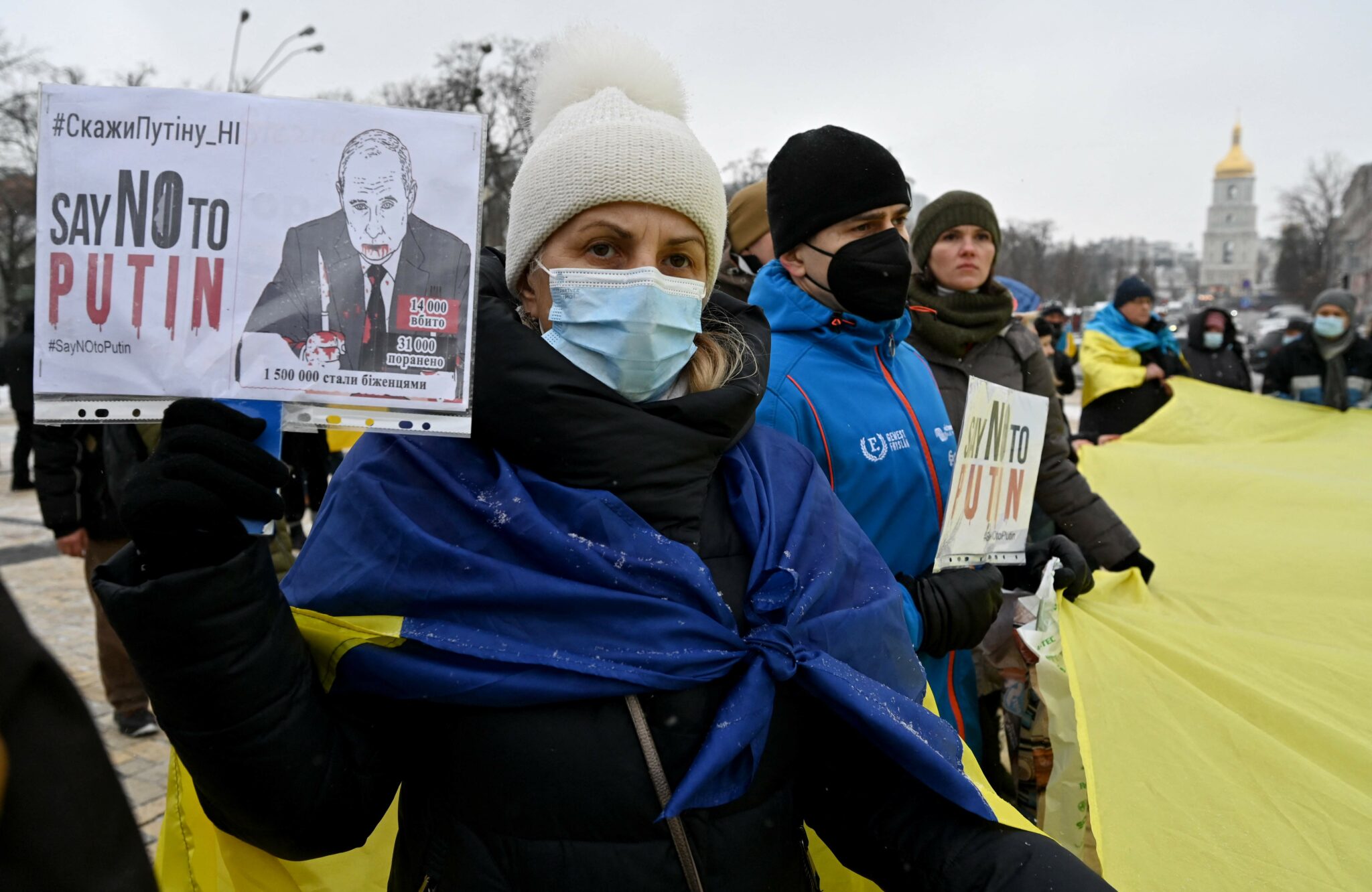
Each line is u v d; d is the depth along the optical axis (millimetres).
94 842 603
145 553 1091
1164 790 1922
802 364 2100
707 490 1430
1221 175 128750
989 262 2734
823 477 1604
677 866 1225
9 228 34406
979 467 2076
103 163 1155
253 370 1174
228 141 1177
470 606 1278
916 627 1875
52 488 4004
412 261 1211
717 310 1668
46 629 5633
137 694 4152
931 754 1298
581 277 1441
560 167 1446
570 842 1223
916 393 2234
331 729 1246
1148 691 2104
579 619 1273
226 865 1557
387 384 1201
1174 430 5270
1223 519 3568
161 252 1160
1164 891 1749
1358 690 2162
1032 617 2299
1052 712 2113
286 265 1185
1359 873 1714
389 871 1781
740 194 3104
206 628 1076
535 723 1236
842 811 1421
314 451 4293
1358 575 2869
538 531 1282
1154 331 6684
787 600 1373
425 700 1251
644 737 1240
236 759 1121
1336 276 62312
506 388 1329
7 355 4121
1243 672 2229
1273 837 1800
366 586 1282
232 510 1108
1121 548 2848
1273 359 7695
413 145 1215
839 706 1309
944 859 1305
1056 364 9555
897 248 2111
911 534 2107
